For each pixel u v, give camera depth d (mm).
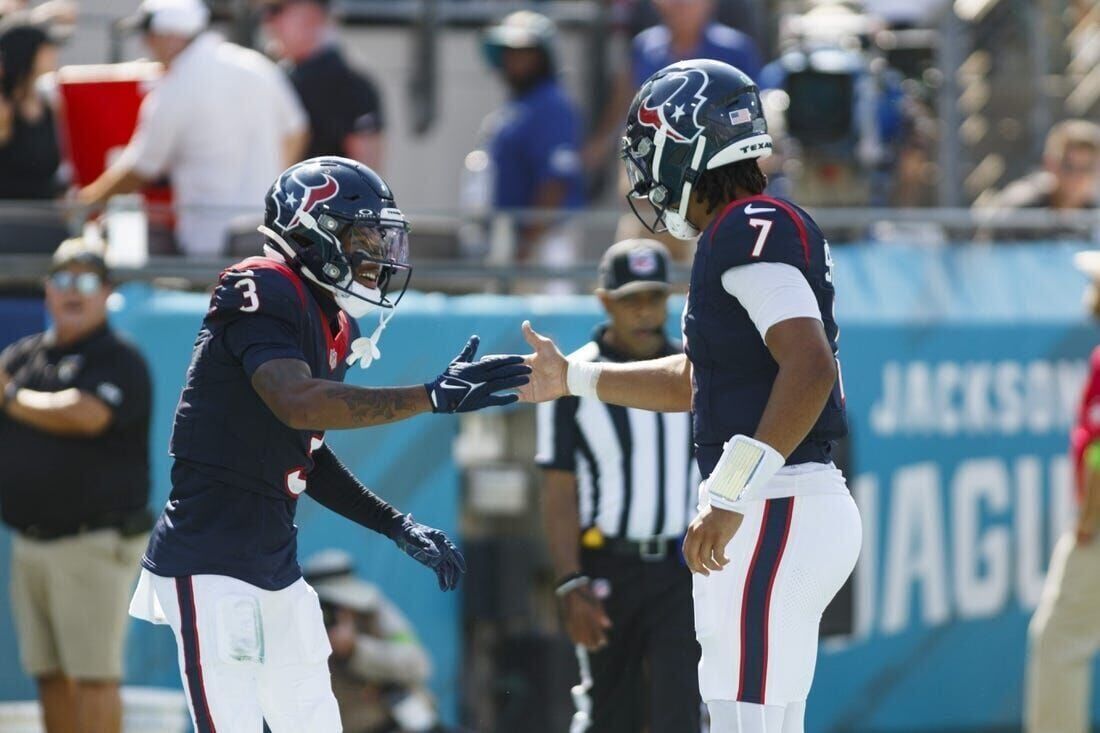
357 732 22844
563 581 19062
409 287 24344
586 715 19641
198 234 23844
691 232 13500
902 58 33781
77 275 21203
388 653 23062
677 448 19062
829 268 12930
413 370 23953
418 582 23469
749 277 12430
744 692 12812
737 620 12781
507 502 24047
